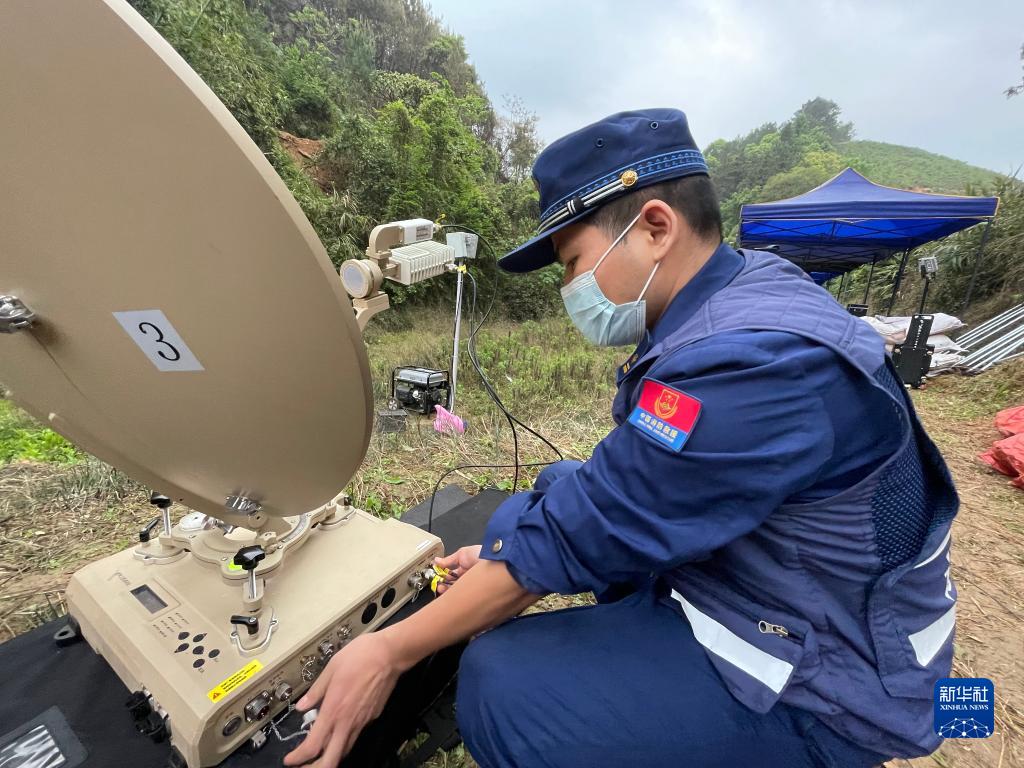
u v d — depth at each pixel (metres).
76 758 0.81
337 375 0.66
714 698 0.77
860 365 0.64
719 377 0.64
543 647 0.87
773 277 0.81
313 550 1.13
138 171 0.52
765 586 0.76
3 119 0.52
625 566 0.71
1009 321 6.12
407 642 0.81
